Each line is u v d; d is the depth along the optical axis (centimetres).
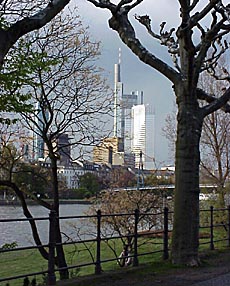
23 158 1775
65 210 2264
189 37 1146
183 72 1252
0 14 1197
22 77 1245
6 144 1723
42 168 1806
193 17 1140
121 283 995
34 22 793
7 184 1672
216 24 1173
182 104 1236
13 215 1953
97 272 1071
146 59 1264
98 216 1066
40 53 1391
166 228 1288
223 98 1292
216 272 1131
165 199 2305
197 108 1244
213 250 1497
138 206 2048
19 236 1728
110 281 1014
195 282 1016
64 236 1850
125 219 2014
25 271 1475
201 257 1348
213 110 1277
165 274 1097
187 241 1207
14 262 1578
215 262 1279
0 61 754
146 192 2348
